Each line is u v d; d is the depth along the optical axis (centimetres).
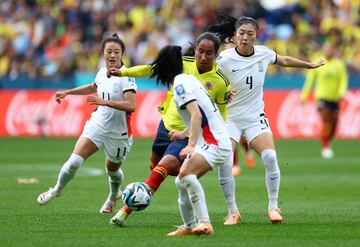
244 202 4491
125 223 3594
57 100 3950
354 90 8950
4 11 11238
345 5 10419
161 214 3934
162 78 3181
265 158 3659
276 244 2977
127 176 5844
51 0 11194
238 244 2964
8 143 8869
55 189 3862
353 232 3312
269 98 9181
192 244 2953
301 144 8581
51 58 10450
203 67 3391
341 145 8506
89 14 10738
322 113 7512
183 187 3120
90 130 3844
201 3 10569
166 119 3525
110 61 3744
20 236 3150
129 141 3916
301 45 9794
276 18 10412
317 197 4694
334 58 7531
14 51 10675
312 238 3136
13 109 9769
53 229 3366
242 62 3697
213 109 3080
